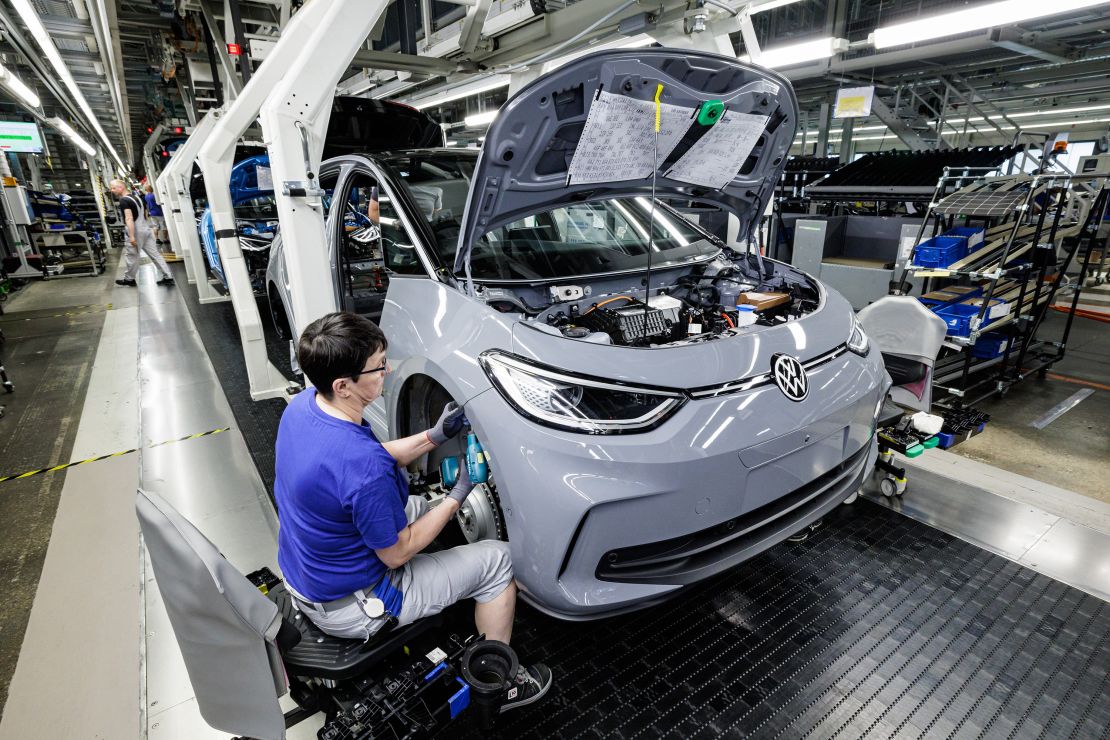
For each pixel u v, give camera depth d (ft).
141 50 37.32
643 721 5.15
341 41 6.96
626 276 7.96
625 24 10.32
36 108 35.83
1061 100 39.01
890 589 6.73
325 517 4.30
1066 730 4.99
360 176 8.73
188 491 9.32
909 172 20.63
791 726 5.07
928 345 10.17
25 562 7.87
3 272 29.32
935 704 5.26
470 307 6.13
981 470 9.75
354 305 10.04
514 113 5.38
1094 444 11.07
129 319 21.71
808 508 6.16
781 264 8.66
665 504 4.99
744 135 6.82
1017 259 13.14
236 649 3.90
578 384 5.14
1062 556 7.27
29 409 13.37
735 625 6.24
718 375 5.50
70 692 5.78
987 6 11.69
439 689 4.62
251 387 12.72
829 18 26.21
